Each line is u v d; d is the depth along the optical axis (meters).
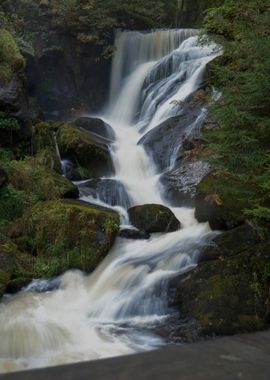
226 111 5.48
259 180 5.70
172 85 13.98
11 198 8.77
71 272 7.53
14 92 10.84
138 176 11.01
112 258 7.78
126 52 17.73
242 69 6.45
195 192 9.25
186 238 7.93
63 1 16.45
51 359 5.46
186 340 5.61
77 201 9.30
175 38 17.02
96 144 11.09
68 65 16.75
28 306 6.64
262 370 2.28
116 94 16.92
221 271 6.27
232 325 5.51
